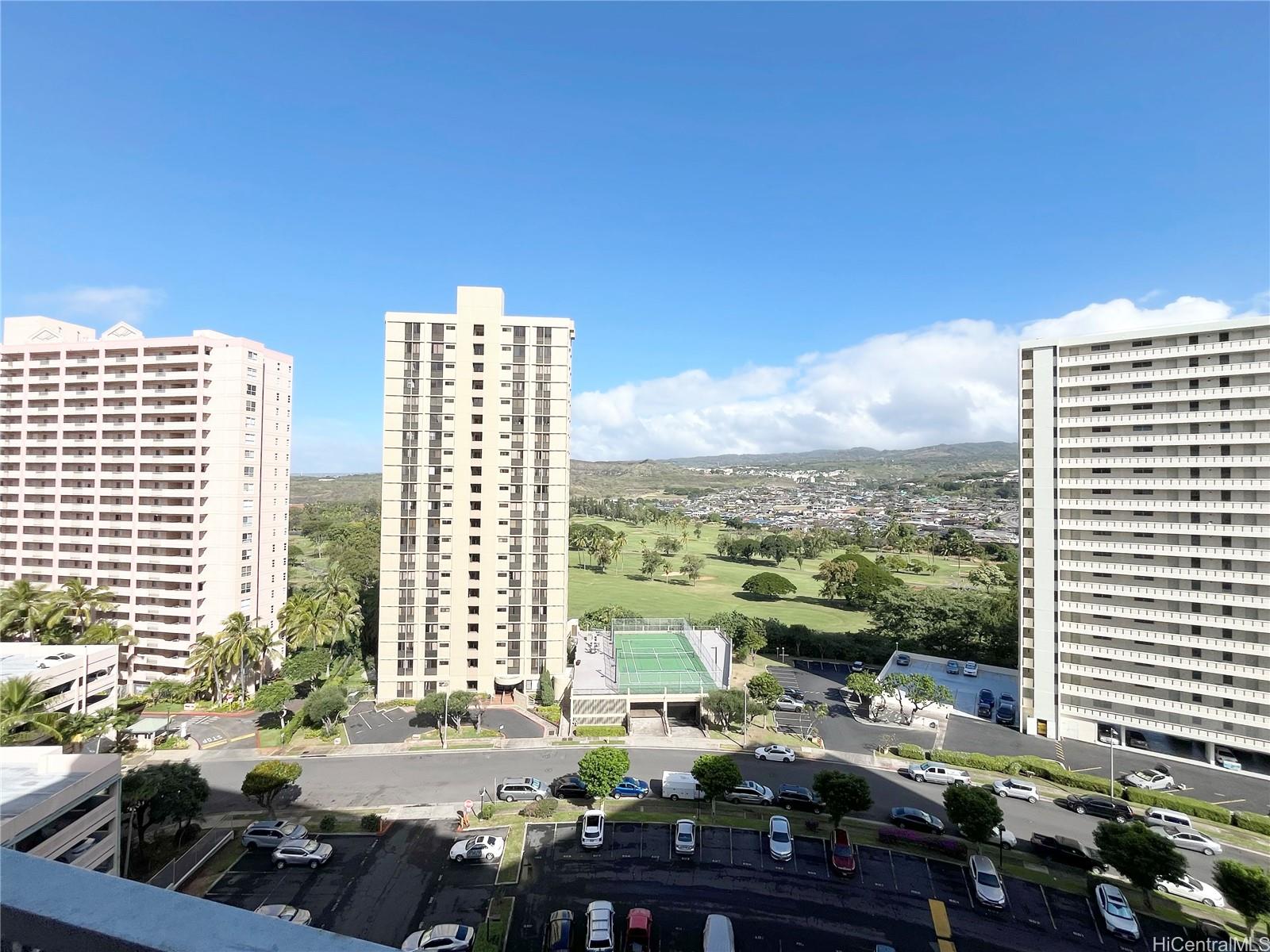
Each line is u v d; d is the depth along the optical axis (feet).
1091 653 222.28
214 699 254.27
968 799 144.46
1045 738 228.22
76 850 118.01
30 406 273.95
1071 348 230.07
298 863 144.77
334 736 221.25
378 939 124.26
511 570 267.80
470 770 195.52
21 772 123.24
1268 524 196.44
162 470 268.41
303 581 510.58
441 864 146.20
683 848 148.05
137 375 266.57
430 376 268.41
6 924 15.28
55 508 271.49
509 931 124.77
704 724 234.99
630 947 118.11
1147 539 215.31
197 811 148.87
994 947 122.11
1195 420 208.23
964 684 281.74
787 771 197.57
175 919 14.21
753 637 319.47
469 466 267.80
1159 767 203.21
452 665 264.31
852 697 270.67
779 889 137.80
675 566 629.92
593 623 344.08
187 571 260.83
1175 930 127.24
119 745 203.62
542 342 272.92
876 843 155.12
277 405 286.25
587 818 156.56
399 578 263.90
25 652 207.51
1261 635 196.85
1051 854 151.12
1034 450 234.99
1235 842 163.53
